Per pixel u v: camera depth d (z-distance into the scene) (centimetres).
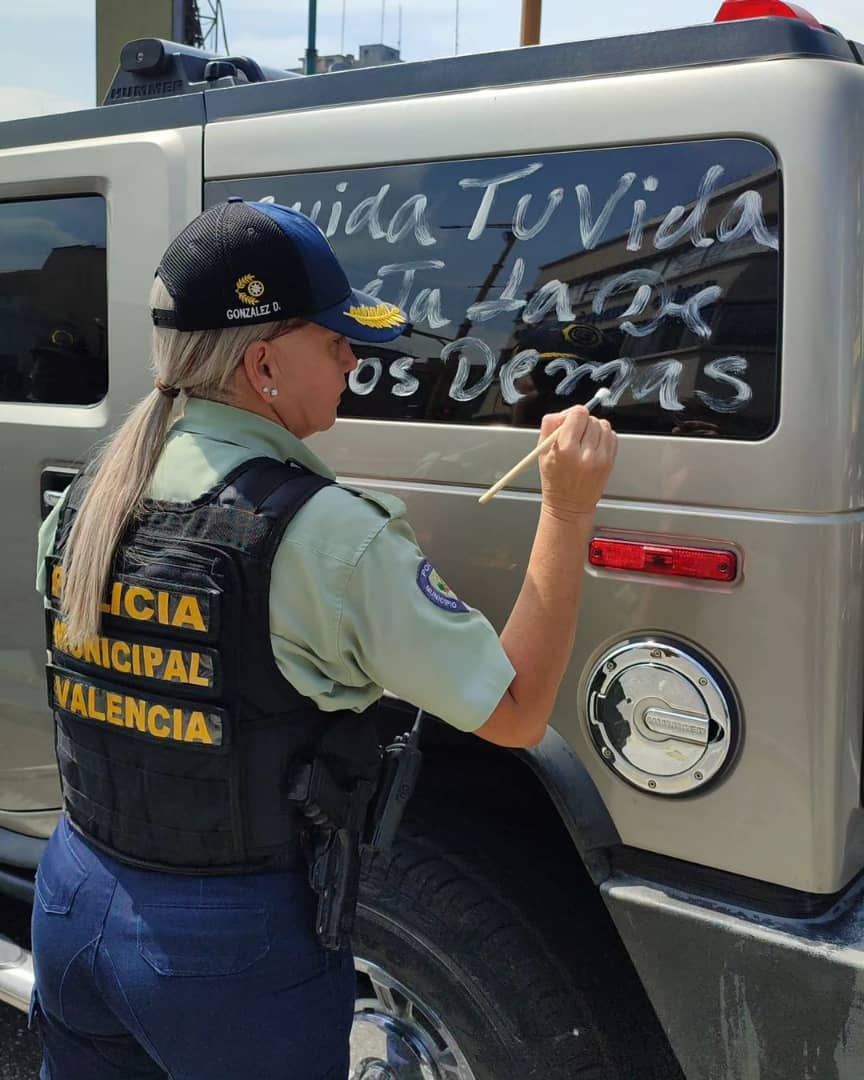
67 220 241
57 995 139
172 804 129
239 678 125
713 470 159
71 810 144
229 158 213
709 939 159
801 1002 153
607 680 168
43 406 245
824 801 155
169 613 127
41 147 243
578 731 173
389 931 187
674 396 165
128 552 132
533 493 178
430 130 189
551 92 176
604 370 172
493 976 178
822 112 153
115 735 133
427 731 196
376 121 195
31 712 250
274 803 129
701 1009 161
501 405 183
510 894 184
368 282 197
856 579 157
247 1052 130
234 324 129
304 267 129
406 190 192
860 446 157
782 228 155
